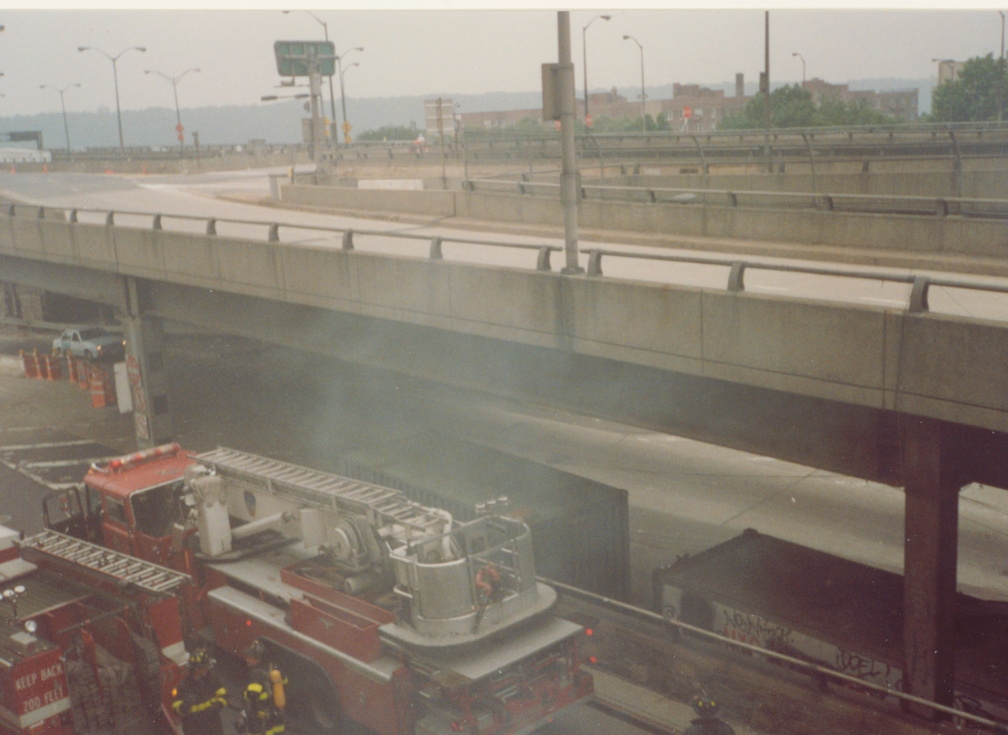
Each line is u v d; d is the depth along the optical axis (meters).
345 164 56.62
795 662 11.72
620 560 15.89
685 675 12.52
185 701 11.10
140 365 27.38
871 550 18.83
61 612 11.76
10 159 60.50
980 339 9.75
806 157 36.28
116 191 50.91
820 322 11.16
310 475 12.89
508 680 10.46
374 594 11.68
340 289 18.58
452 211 32.28
